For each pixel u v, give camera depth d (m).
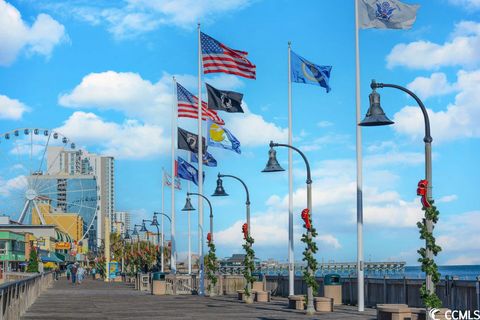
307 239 31.16
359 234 31.64
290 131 41.19
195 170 57.44
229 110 45.28
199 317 29.48
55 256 156.88
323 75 37.59
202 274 52.06
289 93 41.12
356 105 32.31
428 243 19.92
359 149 32.03
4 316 20.72
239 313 31.95
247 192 41.47
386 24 30.84
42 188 108.81
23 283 29.45
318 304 32.59
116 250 143.38
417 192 20.05
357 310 32.94
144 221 88.50
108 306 37.66
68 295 52.22
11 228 135.38
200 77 51.16
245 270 40.75
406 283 31.50
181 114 51.97
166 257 117.12
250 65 44.47
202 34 44.25
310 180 31.73
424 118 20.39
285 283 46.53
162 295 52.72
